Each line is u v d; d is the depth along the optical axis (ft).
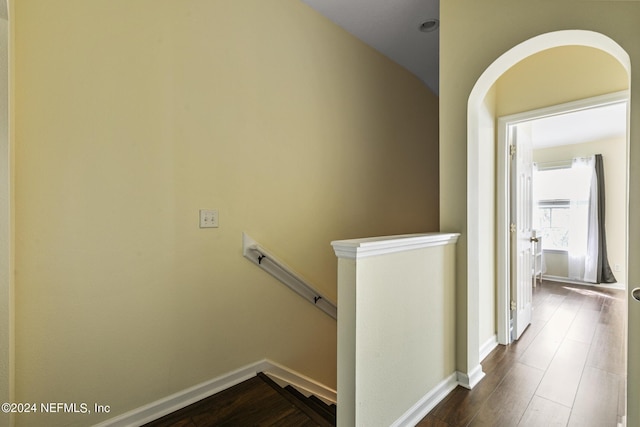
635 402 4.36
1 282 3.78
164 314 5.68
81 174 4.79
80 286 4.82
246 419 5.53
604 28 4.68
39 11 4.40
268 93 7.20
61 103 4.60
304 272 7.97
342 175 9.05
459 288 6.48
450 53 6.54
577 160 17.22
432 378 5.82
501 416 5.47
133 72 5.27
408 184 11.58
